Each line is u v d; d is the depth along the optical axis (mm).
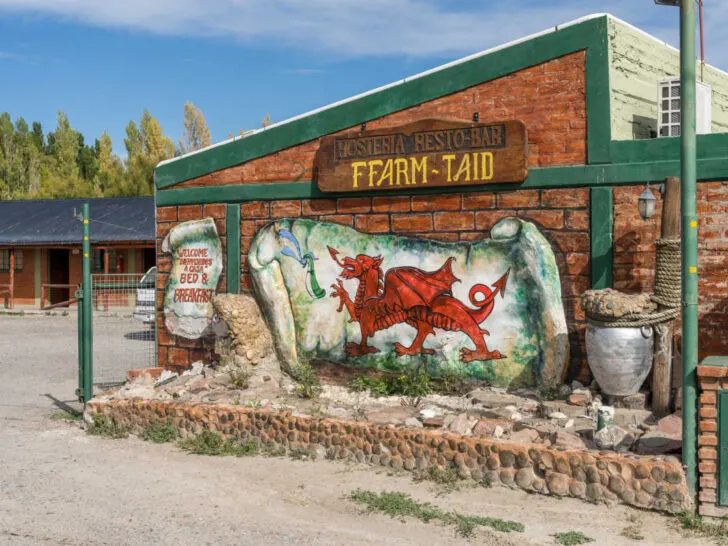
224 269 11055
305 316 10422
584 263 8617
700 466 6172
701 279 8062
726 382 6055
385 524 6301
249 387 9930
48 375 13938
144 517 6516
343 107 10031
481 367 9211
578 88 8617
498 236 9062
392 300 9773
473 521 6254
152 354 15383
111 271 29047
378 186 9734
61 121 60438
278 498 6988
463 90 9297
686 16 6172
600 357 7746
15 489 7273
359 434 7957
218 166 11086
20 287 30078
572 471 6715
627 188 8406
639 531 6008
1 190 55875
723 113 12383
